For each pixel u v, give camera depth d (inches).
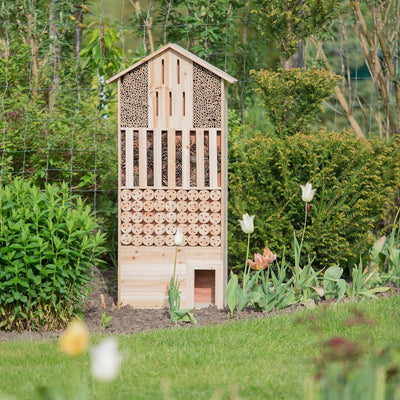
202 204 371.9
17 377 244.8
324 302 374.9
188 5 515.5
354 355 211.8
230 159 445.7
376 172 426.6
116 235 454.6
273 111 448.8
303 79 441.7
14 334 327.6
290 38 461.4
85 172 442.6
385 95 561.6
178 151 374.9
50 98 491.5
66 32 534.9
